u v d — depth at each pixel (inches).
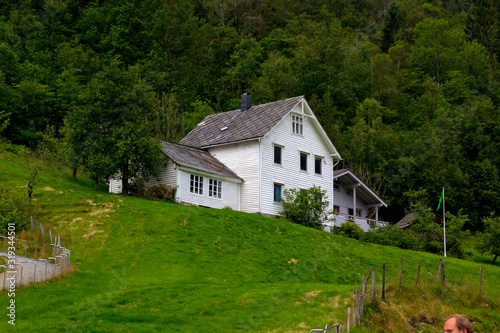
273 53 3243.1
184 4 3287.4
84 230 1064.8
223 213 1283.2
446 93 3395.7
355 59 3161.9
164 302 748.0
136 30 2901.1
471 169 2506.2
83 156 1316.4
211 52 3166.8
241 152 1553.9
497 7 4879.4
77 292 756.6
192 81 2829.7
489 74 3764.8
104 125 1327.5
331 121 2503.7
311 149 1678.2
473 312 856.9
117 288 803.4
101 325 635.5
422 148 2475.4
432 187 2356.1
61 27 2778.1
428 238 1667.1
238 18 3742.6
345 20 4456.2
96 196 1245.1
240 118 1680.6
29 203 1107.3
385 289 829.8
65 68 2399.1
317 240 1277.1
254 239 1177.4
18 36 2554.1
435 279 989.8
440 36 3902.6
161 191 1348.4
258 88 2669.8
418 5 4864.7
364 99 2950.3
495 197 2404.0
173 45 2999.5
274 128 1569.9
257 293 800.3
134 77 1401.3
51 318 639.8
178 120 2204.7
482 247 1656.0
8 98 1929.1
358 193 1919.3
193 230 1143.6
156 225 1131.3
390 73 3415.4
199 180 1434.5
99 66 2475.4
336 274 1092.5
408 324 756.0
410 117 3038.9
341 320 708.7
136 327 642.2
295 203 1504.7
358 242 1362.0
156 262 976.9
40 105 2009.1
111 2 3068.4
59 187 1282.0
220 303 754.8
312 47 3090.6
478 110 2960.1
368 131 2496.3
